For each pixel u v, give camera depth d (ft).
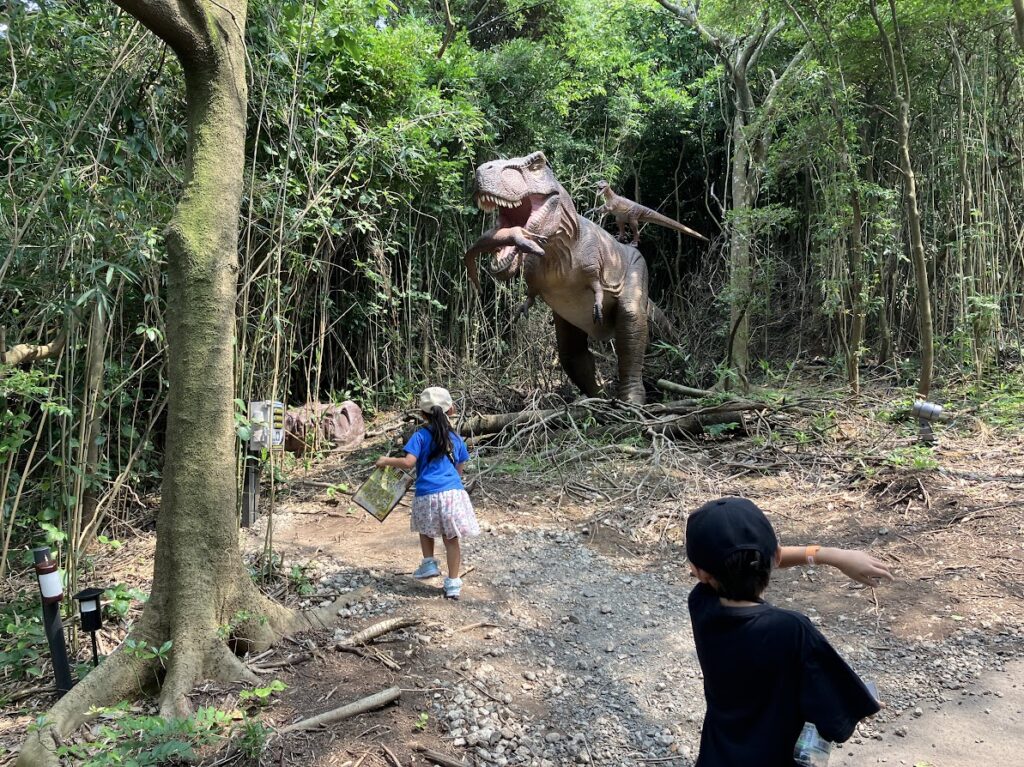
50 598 10.20
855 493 17.61
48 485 13.96
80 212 11.46
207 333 10.57
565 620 12.56
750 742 5.29
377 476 13.93
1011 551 13.74
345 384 31.60
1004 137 29.89
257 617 11.07
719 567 5.55
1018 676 10.31
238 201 10.97
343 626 11.84
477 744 8.99
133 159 13.28
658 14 43.16
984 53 27.09
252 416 15.51
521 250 21.02
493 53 37.24
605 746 9.27
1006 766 8.57
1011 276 29.07
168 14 9.70
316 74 20.59
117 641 12.07
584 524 16.87
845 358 30.19
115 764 7.99
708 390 27.35
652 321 29.43
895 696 10.17
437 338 32.68
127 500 18.70
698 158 43.11
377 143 19.10
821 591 13.32
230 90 10.72
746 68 31.89
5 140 14.29
